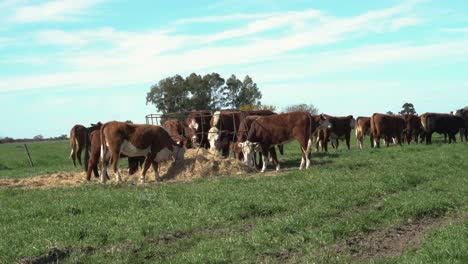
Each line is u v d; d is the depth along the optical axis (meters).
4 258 9.41
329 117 34.78
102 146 19.31
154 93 84.69
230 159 21.73
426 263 8.57
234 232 11.41
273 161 22.02
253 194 14.72
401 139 40.09
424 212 13.32
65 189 17.28
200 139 26.08
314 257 9.44
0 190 17.69
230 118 25.78
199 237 10.98
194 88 85.62
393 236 11.35
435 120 40.53
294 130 21.39
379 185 16.25
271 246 10.23
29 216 12.96
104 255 9.66
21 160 41.75
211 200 14.02
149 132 19.50
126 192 15.73
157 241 10.73
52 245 10.09
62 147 61.97
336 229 11.26
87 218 12.43
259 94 97.69
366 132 37.84
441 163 22.28
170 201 14.09
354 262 9.26
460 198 14.97
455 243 9.51
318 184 16.20
